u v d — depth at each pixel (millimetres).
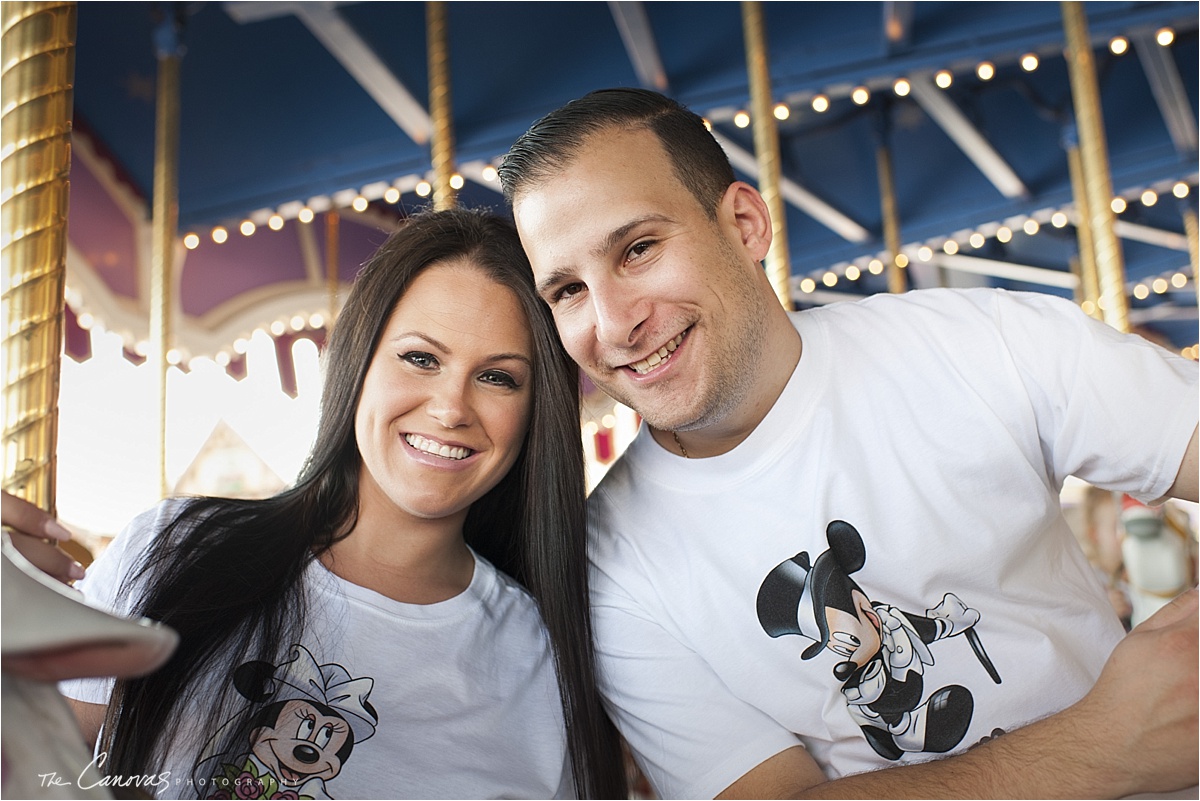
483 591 1665
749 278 1536
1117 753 1237
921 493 1488
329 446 1619
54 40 1527
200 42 6020
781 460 1527
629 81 6145
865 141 7988
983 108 7598
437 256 1585
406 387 1541
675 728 1569
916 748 1470
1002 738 1323
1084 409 1453
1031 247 10359
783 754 1521
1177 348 13680
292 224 7914
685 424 1511
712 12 6004
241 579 1502
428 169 6547
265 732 1409
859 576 1483
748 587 1529
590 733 1604
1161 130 7734
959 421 1500
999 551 1483
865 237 8891
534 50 6141
